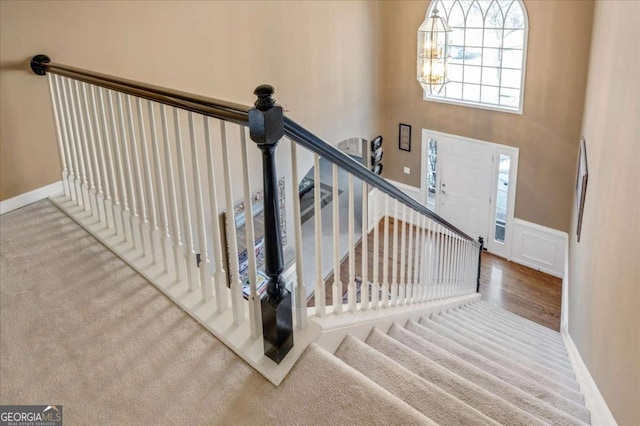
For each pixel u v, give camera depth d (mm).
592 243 3861
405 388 2020
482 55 6875
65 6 3289
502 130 7000
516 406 2334
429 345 2775
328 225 7543
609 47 3818
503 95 6895
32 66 3096
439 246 4141
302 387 1838
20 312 2211
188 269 2316
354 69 6820
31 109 3180
